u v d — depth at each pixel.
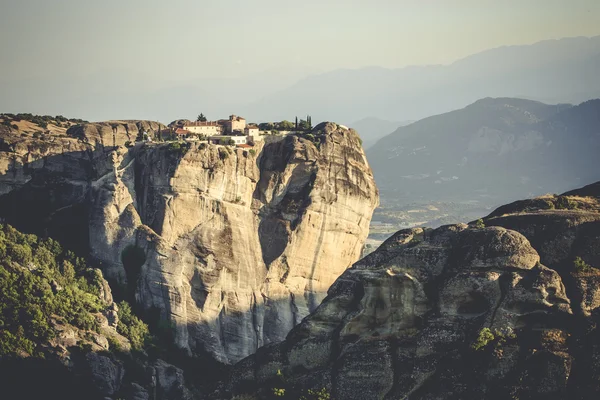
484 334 153.12
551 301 153.50
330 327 171.50
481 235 162.00
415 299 163.50
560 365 147.12
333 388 162.12
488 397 149.75
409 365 157.50
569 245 160.00
